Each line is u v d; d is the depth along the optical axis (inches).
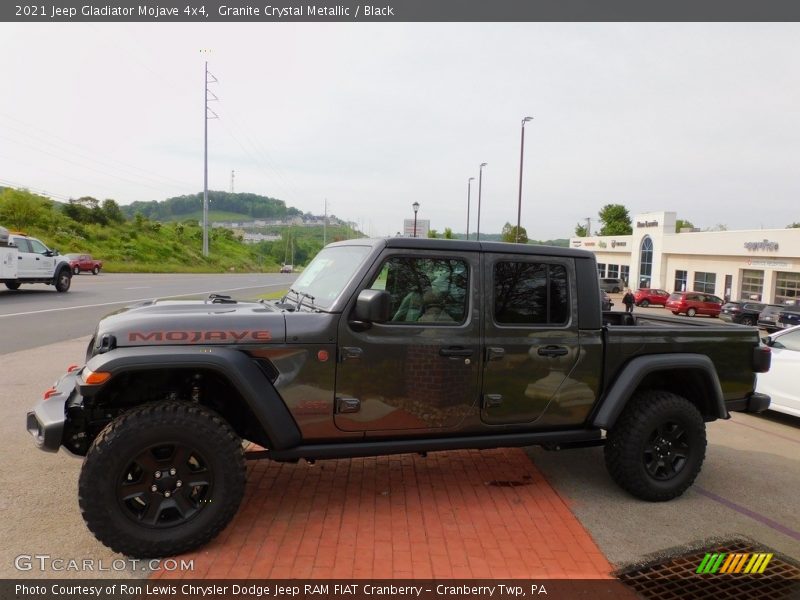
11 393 266.7
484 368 154.2
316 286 161.8
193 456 131.9
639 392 175.2
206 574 121.6
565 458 203.6
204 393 150.0
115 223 2800.2
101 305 683.4
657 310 1582.2
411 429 150.3
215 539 136.4
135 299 780.6
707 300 1405.0
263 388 134.6
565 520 153.3
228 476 129.7
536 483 179.0
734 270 1592.0
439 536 141.5
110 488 122.2
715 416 182.9
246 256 3966.5
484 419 156.5
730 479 193.0
